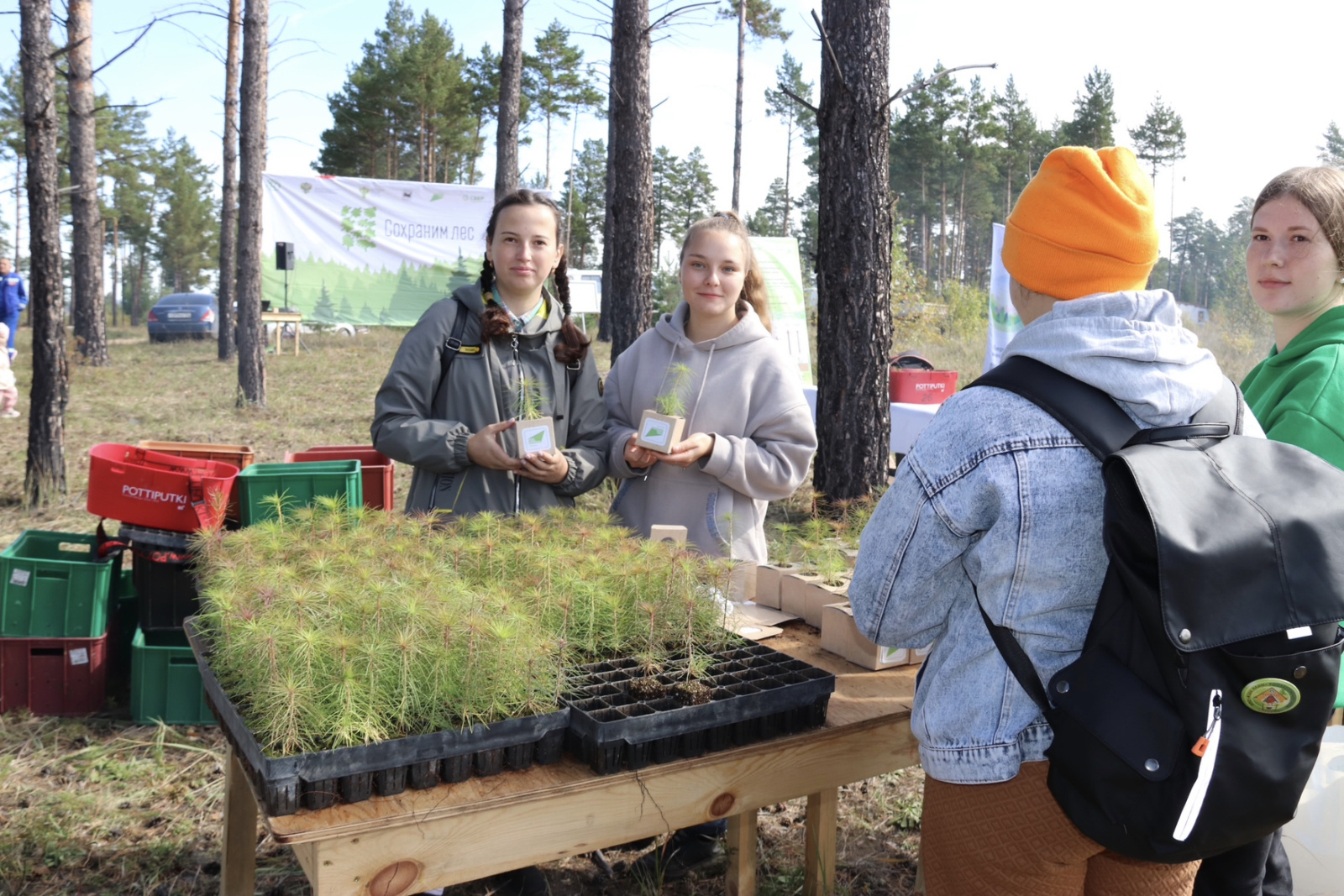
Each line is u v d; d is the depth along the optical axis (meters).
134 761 2.95
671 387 2.54
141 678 3.20
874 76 4.71
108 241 49.84
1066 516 1.13
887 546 1.25
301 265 15.19
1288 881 1.72
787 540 2.50
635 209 6.55
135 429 8.62
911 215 46.59
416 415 2.39
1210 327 17.14
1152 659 1.09
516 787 1.39
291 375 12.74
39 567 3.24
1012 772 1.19
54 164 5.52
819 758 1.68
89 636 3.25
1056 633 1.16
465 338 2.43
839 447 4.95
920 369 6.39
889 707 1.73
